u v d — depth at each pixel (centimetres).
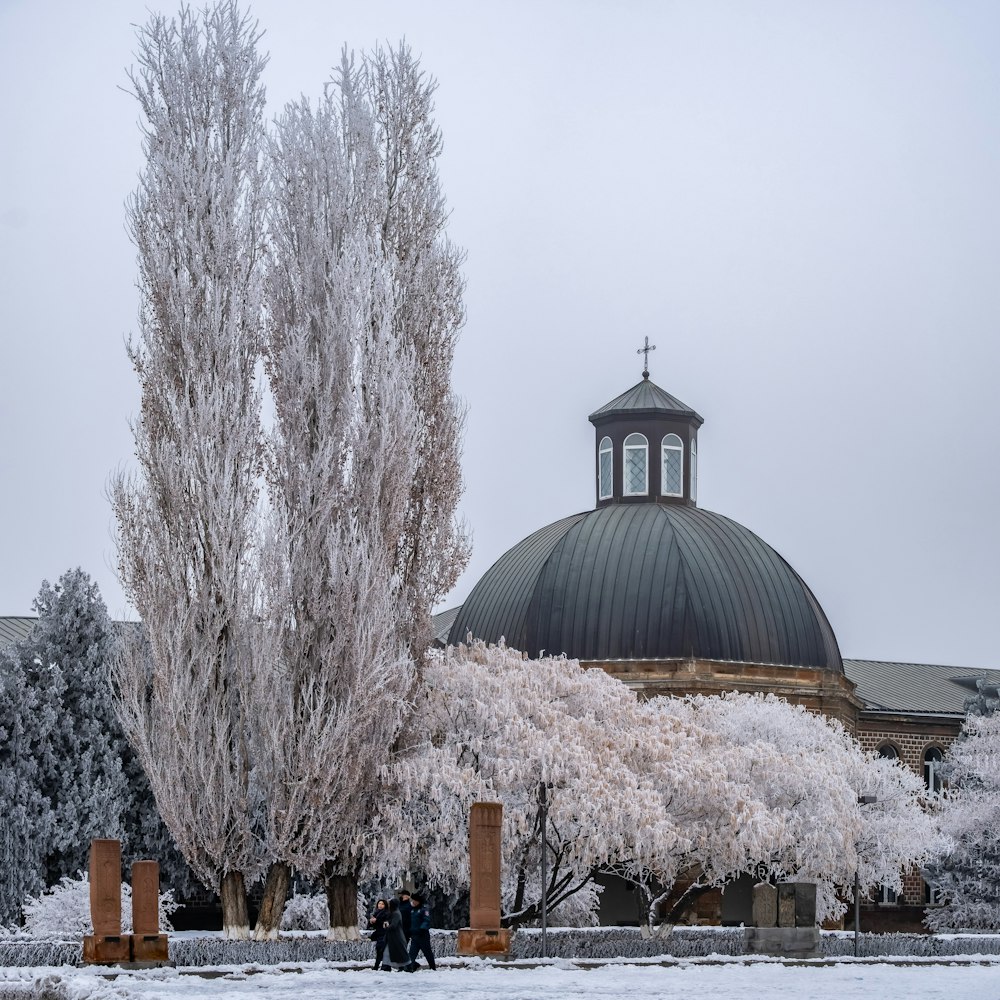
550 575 6141
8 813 4544
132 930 3488
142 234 3956
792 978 3297
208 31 4091
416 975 3145
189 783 3744
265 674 3706
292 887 4897
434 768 3872
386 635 3788
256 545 3781
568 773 3894
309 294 3981
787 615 6138
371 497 3853
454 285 4188
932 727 7119
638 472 6562
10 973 2975
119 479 3819
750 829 4038
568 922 4769
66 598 4925
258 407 3912
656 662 5888
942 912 6234
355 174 4134
